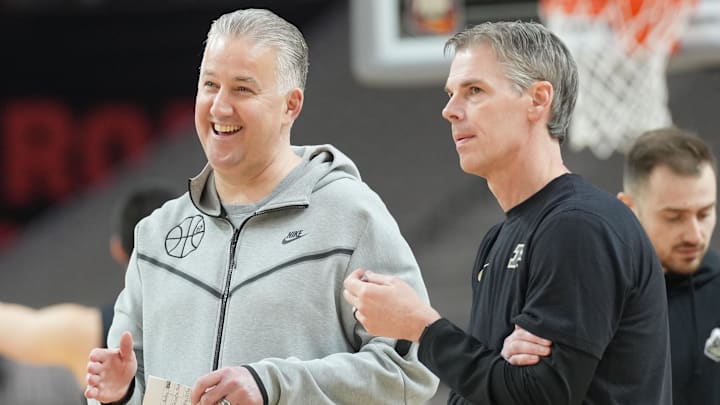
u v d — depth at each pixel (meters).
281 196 5.10
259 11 5.13
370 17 11.07
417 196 23.95
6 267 24.25
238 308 4.93
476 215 23.17
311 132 25.70
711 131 20.86
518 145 4.59
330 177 5.17
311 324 4.90
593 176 21.91
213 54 4.97
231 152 4.98
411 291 4.50
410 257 5.07
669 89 21.53
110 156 25.02
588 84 10.26
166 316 5.09
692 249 6.00
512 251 4.52
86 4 25.47
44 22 25.36
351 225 5.01
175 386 4.68
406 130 25.44
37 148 24.94
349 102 26.11
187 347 5.01
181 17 25.44
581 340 4.09
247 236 5.09
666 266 6.11
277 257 4.98
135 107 25.22
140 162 24.91
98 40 25.39
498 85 4.55
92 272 24.05
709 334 6.03
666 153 5.96
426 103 25.81
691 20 10.32
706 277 6.15
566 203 4.38
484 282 4.67
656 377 4.36
